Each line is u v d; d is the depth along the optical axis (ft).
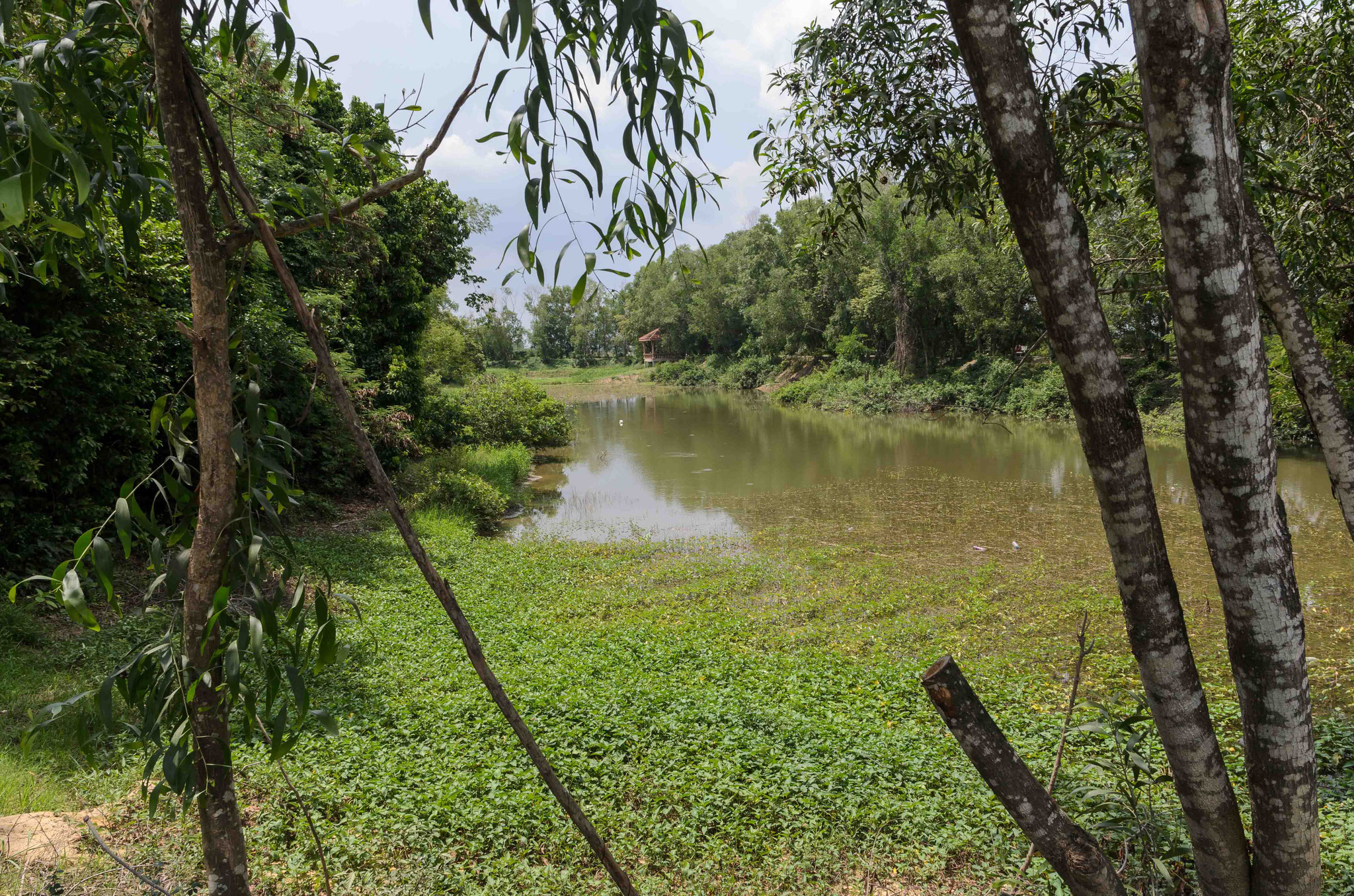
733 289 214.90
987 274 115.96
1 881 12.55
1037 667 28.60
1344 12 15.31
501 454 78.18
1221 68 5.38
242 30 6.57
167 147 6.11
